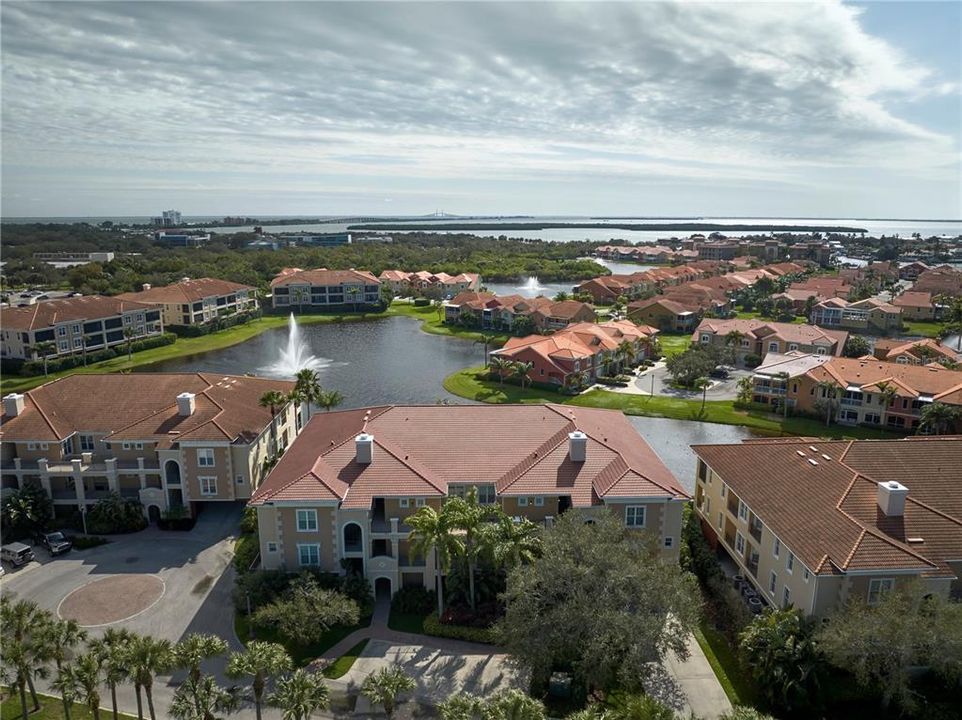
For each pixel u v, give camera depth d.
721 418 94.62
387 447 53.00
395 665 42.31
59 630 36.31
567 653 38.34
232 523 60.75
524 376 110.56
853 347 129.00
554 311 155.38
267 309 189.75
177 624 46.44
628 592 38.28
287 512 47.81
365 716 38.25
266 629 45.53
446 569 44.47
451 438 55.34
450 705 33.34
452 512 44.47
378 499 52.81
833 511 44.28
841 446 53.50
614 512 48.50
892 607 35.94
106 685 38.50
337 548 48.53
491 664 42.59
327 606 43.66
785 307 183.75
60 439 60.44
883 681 36.19
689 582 41.12
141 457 60.84
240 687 40.16
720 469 55.16
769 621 40.50
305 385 72.38
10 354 120.94
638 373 121.69
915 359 108.94
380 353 139.62
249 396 68.75
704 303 176.88
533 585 39.19
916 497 48.44
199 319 159.50
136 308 142.62
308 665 42.25
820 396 92.94
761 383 99.38
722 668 42.19
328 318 182.25
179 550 56.16
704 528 59.16
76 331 128.12
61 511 60.72
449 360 132.62
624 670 35.47
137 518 59.03
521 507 50.31
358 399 104.69
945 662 35.19
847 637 35.53
